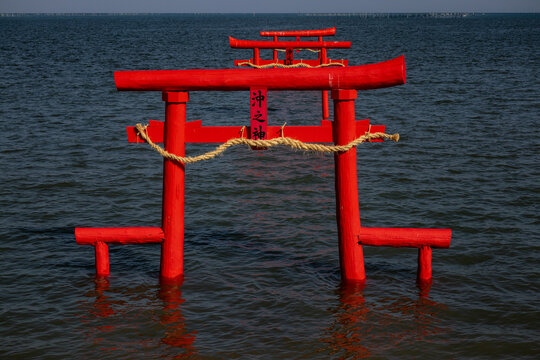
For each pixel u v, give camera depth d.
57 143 15.88
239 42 20.03
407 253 8.48
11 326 6.48
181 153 7.12
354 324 6.51
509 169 12.96
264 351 5.99
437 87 27.53
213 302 7.05
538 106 21.58
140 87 6.93
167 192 7.28
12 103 22.78
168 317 6.70
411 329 6.40
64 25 171.62
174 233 7.43
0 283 7.53
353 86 6.57
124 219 10.05
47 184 11.98
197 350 6.02
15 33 105.44
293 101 24.42
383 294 7.20
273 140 6.93
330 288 7.38
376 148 15.04
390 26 158.88
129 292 7.30
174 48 62.81
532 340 6.16
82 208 10.58
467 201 10.77
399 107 22.05
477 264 8.06
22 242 8.93
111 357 5.91
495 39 79.06
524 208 10.34
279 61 21.12
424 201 10.80
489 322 6.54
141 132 7.22
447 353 5.95
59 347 6.08
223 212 10.26
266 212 10.25
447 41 74.56
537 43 67.19
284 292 7.30
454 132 17.09
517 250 8.49
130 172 13.02
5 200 10.95
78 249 8.70
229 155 14.29
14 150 14.95
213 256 8.40
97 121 19.48
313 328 6.44
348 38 85.62
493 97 24.02
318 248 8.68
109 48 61.16
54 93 25.89
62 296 7.21
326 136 6.98
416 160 13.80
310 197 11.04
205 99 24.92
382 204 10.65
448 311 6.78
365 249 8.62
